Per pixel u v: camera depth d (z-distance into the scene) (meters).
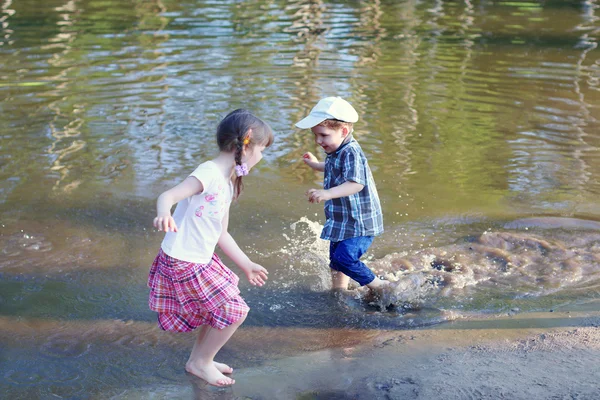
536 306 3.86
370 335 3.64
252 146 3.18
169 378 3.25
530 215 5.13
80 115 7.29
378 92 8.05
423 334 3.62
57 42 10.55
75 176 5.84
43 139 6.64
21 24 11.94
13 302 3.96
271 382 3.20
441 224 5.03
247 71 8.91
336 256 3.97
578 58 9.52
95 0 14.39
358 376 3.22
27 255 4.54
